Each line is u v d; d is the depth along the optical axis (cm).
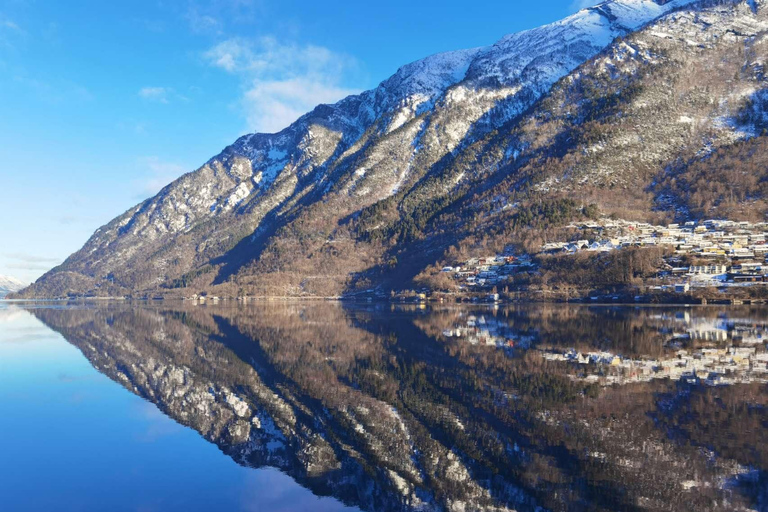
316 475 3306
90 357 8212
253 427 4338
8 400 5300
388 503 2894
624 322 10881
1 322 15825
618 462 3316
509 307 17125
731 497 2800
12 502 2839
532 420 4222
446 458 3556
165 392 5666
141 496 2936
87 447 3803
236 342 9881
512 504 2859
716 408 4347
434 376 6069
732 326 9825
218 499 2917
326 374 6444
